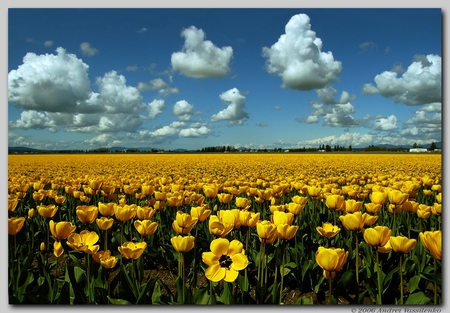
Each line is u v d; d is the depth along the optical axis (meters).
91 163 30.73
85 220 4.38
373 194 5.35
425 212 4.97
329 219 6.65
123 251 3.38
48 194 7.15
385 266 4.50
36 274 4.46
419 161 31.73
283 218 3.64
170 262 5.18
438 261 4.40
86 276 3.86
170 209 7.47
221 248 3.09
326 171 20.53
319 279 4.50
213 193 6.48
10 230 3.98
